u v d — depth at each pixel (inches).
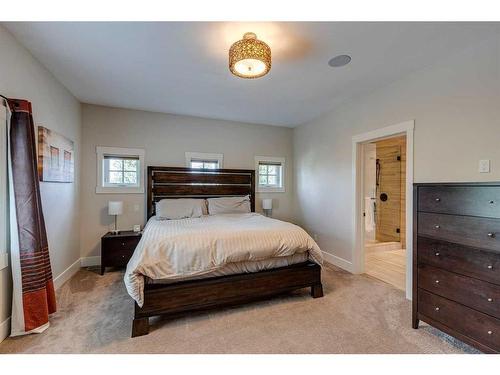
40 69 101.3
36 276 81.8
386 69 105.1
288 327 84.6
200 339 77.8
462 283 69.6
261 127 199.3
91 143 154.6
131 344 75.2
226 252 93.3
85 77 114.7
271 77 113.7
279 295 109.7
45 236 89.2
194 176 176.1
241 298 95.7
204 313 93.6
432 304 77.5
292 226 115.6
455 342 76.0
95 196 155.3
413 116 107.1
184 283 88.7
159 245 88.7
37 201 85.4
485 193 64.8
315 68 104.5
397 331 82.2
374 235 215.3
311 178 182.4
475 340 66.5
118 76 113.7
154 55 95.3
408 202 108.1
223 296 93.0
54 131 113.9
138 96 139.3
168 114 172.4
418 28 77.8
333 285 121.7
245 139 194.2
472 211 67.4
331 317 91.0
